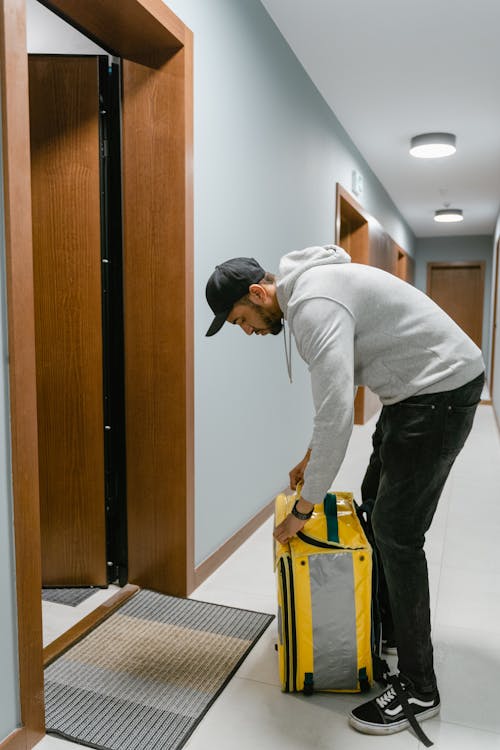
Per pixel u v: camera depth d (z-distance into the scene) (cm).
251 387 276
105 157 207
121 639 186
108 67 206
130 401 215
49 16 226
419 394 141
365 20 285
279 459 323
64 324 213
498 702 156
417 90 370
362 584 152
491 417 638
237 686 162
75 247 210
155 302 208
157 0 180
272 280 152
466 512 312
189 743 141
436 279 1021
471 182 617
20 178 125
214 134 225
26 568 133
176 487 212
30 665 136
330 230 411
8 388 127
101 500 218
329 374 130
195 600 212
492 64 331
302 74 336
